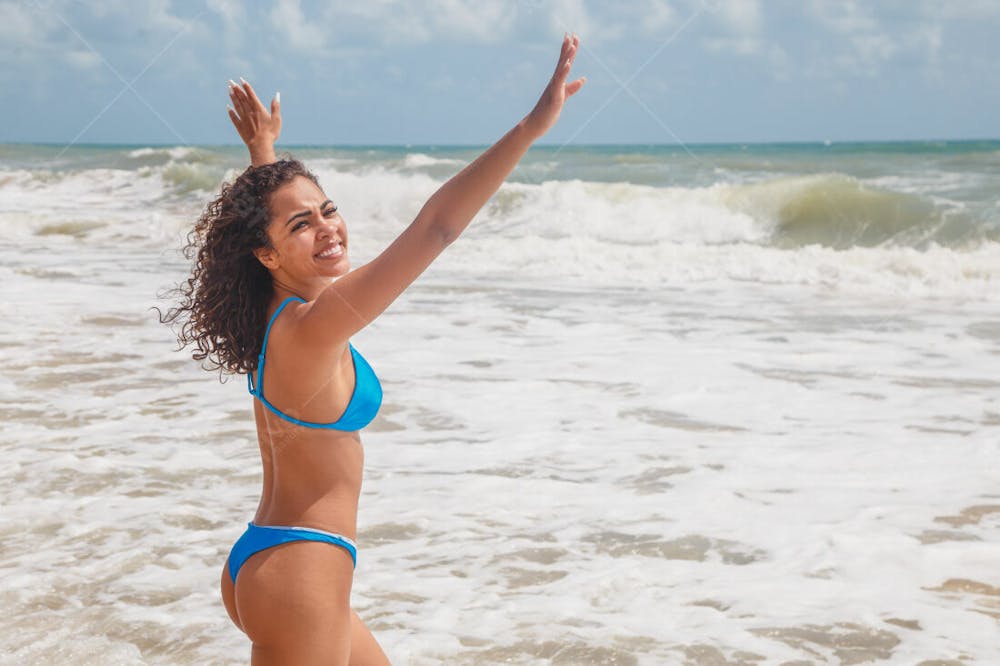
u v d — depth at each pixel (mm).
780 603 3600
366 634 2469
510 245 14422
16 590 3686
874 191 16031
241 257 2197
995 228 14867
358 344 8195
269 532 2229
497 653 3217
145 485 4875
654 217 17312
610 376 7117
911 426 5895
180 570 3891
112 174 26578
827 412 6215
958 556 4016
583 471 5125
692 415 6156
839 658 3186
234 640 3307
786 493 4785
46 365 7328
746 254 13336
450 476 5047
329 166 25547
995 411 6188
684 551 4098
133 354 7672
